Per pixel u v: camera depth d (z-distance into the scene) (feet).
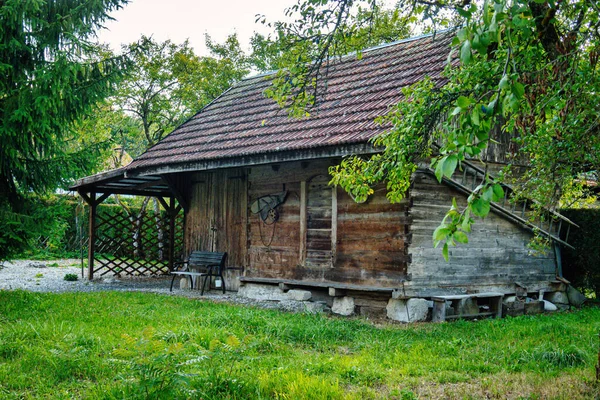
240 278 48.67
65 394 19.71
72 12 40.70
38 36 40.83
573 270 51.60
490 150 42.75
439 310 37.47
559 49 19.75
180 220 71.61
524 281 45.34
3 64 38.45
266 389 20.24
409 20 23.29
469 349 28.07
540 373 23.21
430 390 21.13
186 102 94.68
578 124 21.54
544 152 24.08
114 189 64.49
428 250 39.09
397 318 37.88
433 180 39.47
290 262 45.70
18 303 38.01
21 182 43.50
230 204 52.08
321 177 43.86
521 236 45.29
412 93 23.17
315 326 30.96
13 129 39.17
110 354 23.68
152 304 41.01
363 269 40.50
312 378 21.34
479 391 20.89
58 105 40.63
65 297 42.86
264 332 29.84
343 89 49.01
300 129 44.52
